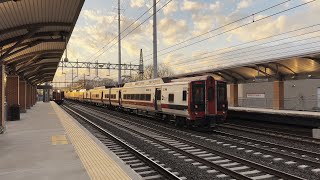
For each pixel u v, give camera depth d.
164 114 23.02
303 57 19.92
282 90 25.36
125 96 33.09
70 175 7.09
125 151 12.20
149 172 8.89
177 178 7.79
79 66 56.62
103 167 7.79
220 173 8.88
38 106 46.56
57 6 11.55
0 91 14.80
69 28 15.54
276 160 10.47
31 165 8.11
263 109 25.59
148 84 26.61
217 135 16.70
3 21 11.87
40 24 13.71
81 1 10.97
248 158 10.88
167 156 11.32
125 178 6.79
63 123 19.44
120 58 46.25
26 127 17.17
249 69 25.73
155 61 29.11
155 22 29.28
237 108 26.61
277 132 17.34
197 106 18.09
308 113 19.00
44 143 11.60
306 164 9.77
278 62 22.34
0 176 7.07
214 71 27.02
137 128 20.17
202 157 11.00
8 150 10.22
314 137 15.37
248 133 17.47
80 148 10.46
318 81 36.28
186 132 18.05
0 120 14.73
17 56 20.86
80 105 59.50
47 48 21.39
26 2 10.36
